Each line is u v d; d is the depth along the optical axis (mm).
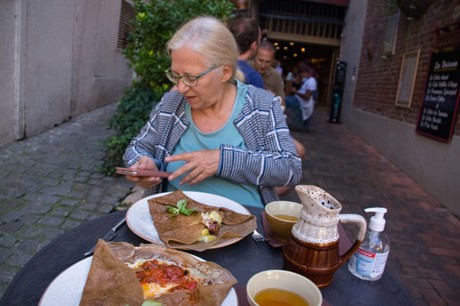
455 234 3881
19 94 4773
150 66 4359
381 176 5941
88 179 4113
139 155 1848
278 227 1371
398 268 3145
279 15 14945
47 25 5262
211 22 1604
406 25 6895
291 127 10008
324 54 18656
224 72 1678
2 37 4379
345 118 11445
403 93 6621
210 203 1649
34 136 5207
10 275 2412
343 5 13695
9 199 3406
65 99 6129
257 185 1780
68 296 986
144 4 4285
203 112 1815
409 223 4094
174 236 1333
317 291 948
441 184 4816
